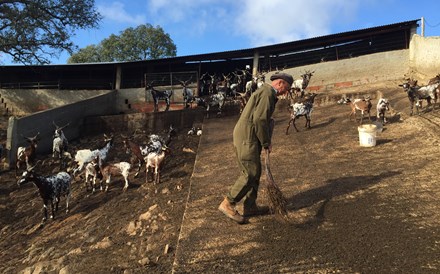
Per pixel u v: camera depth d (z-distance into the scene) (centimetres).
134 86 2409
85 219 760
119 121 1777
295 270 345
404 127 905
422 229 396
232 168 755
